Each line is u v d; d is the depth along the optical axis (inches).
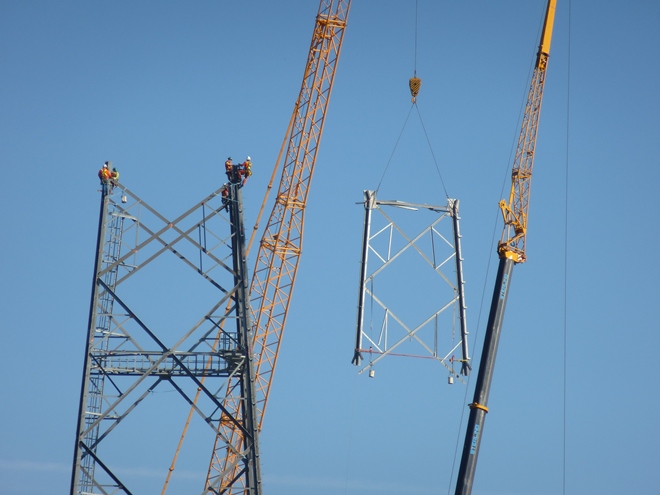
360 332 6171.3
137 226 5241.1
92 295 5118.1
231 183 5275.6
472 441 6638.8
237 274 5191.9
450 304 6254.9
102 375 5137.8
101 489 4995.1
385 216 6254.9
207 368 5211.6
